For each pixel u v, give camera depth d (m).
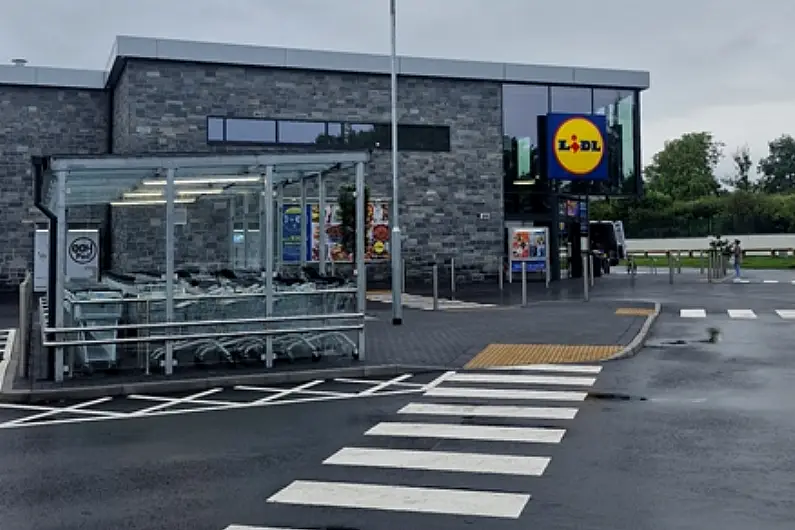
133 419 9.79
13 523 5.98
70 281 16.41
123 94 27.72
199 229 26.12
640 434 8.45
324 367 12.77
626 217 72.94
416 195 30.61
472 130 31.39
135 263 26.30
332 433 8.83
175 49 27.05
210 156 12.37
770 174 104.81
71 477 7.23
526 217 32.50
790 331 16.73
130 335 12.70
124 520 6.02
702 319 18.91
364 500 6.40
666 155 90.62
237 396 11.18
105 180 13.67
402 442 8.34
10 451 8.24
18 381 11.92
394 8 18.22
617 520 5.81
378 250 30.03
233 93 28.14
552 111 32.47
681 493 6.43
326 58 28.98
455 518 5.93
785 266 45.59
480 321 18.20
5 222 28.84
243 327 13.12
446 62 30.62
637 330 16.39
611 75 32.88
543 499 6.34
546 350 14.27
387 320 18.56
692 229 66.94
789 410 9.52
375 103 30.05
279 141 28.75
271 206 12.85
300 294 13.23
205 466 7.54
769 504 6.12
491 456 7.69
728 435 8.34
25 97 29.08
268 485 6.88
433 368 12.87
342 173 29.19
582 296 24.92
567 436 8.45
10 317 22.11
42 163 12.02
